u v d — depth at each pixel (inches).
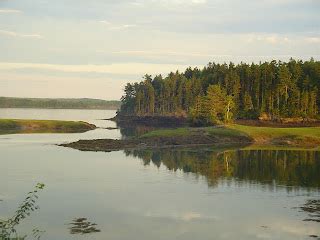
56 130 5561.0
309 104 6186.0
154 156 3063.5
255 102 6633.9
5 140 4077.3
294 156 3122.5
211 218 1467.8
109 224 1390.3
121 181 2089.1
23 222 1392.7
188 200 1712.6
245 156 3105.3
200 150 3489.2
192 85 7672.2
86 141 3782.0
